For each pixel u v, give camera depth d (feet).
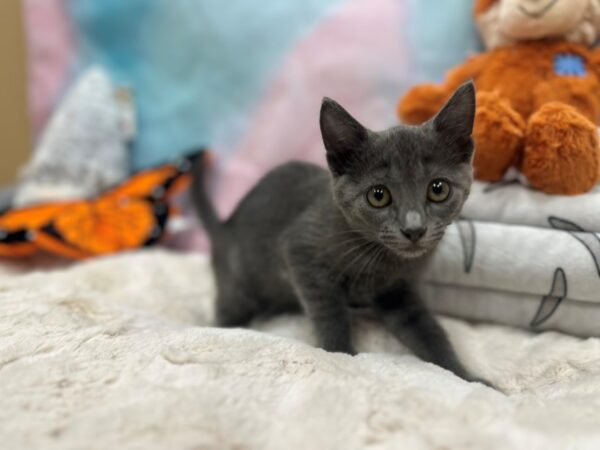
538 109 0.97
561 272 0.88
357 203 0.84
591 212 0.89
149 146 1.51
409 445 0.57
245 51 1.42
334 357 0.76
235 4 1.42
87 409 0.61
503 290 0.95
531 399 0.70
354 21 1.34
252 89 1.43
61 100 1.57
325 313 0.92
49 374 0.67
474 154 0.93
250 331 0.82
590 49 1.07
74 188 1.44
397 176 0.81
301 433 0.59
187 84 1.48
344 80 1.34
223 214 1.44
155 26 1.48
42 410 0.61
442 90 1.08
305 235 0.94
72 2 1.52
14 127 1.72
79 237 1.32
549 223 0.92
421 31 1.30
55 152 1.45
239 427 0.59
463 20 1.27
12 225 1.32
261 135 1.42
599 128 0.95
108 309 0.90
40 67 1.57
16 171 1.73
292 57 1.38
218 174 1.46
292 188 1.04
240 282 1.07
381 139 0.83
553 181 0.92
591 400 0.69
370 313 1.01
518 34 1.03
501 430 0.60
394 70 1.32
